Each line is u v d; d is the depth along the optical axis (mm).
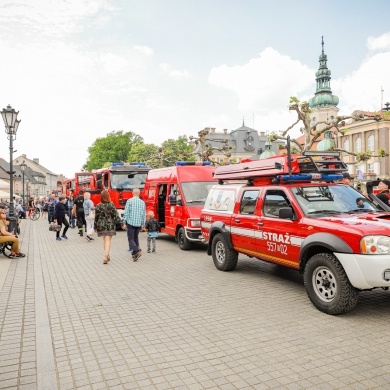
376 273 5043
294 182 7070
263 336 4852
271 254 7113
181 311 5961
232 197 8609
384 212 6531
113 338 4930
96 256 11414
